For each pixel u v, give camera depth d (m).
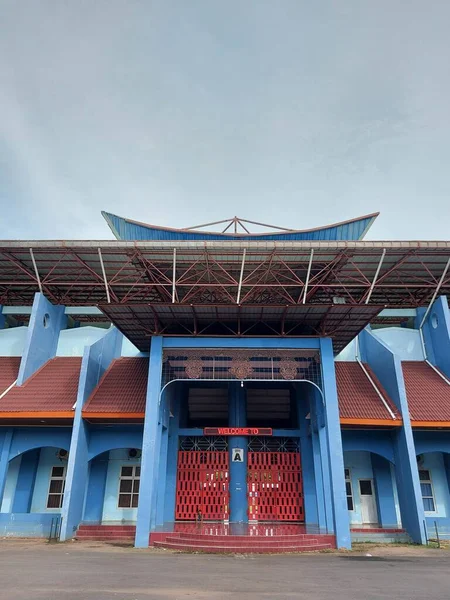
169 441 21.64
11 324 27.64
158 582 9.12
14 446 20.19
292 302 19.00
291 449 22.34
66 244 20.36
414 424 19.34
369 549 16.19
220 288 20.59
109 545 16.58
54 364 23.88
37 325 23.28
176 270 20.98
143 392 20.89
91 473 21.22
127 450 22.20
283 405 25.34
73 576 9.70
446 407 20.50
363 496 21.67
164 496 19.58
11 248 21.14
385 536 18.38
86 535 18.50
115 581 9.13
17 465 21.48
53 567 11.03
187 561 12.66
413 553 15.23
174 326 19.91
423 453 21.64
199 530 17.22
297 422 23.33
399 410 19.52
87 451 19.81
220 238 24.69
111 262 22.27
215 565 11.92
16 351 25.09
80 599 7.32
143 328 20.19
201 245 18.61
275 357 18.69
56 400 20.14
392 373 20.45
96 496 20.81
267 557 13.92
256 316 19.08
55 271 23.64
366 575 10.38
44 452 22.11
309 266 18.86
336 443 17.14
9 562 11.93
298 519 20.92
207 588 8.54
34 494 21.22
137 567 11.26
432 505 21.22
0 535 18.98
